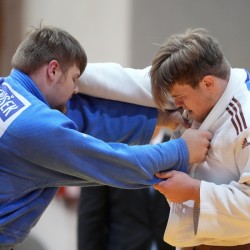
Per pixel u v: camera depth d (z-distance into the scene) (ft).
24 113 19.03
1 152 19.11
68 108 22.45
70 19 49.55
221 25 46.60
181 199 19.74
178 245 20.97
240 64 46.83
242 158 19.33
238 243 20.04
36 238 39.70
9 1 53.06
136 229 29.30
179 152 19.79
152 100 22.34
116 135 22.70
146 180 19.56
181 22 46.75
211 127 20.12
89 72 22.35
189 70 19.19
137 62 47.29
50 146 18.67
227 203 19.06
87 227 29.55
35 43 20.40
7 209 19.39
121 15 47.16
